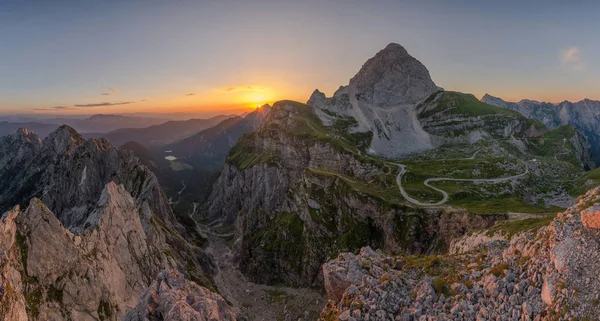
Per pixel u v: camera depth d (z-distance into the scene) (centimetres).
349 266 5141
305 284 18288
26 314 6950
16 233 7862
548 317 2923
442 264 5050
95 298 8519
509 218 11700
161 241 17162
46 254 8100
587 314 2716
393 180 19800
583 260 3030
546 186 17888
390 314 3850
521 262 3759
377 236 16700
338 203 19338
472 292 3747
